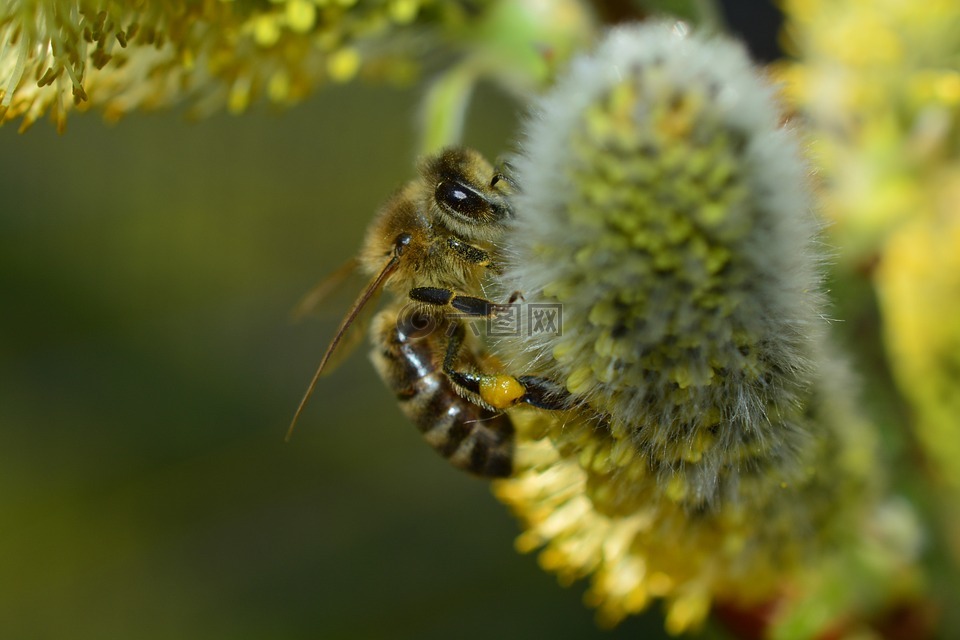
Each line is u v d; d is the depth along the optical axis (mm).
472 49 110
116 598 178
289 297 196
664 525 99
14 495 181
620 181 90
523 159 93
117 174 188
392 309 108
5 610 176
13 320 188
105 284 193
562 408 96
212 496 185
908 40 112
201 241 194
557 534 104
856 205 110
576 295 92
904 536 107
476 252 103
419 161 104
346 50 107
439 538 180
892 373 109
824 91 113
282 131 187
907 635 107
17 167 185
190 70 105
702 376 93
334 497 184
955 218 112
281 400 191
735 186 90
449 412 105
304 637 175
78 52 99
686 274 91
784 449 96
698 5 104
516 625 172
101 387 190
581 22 108
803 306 93
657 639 165
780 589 104
